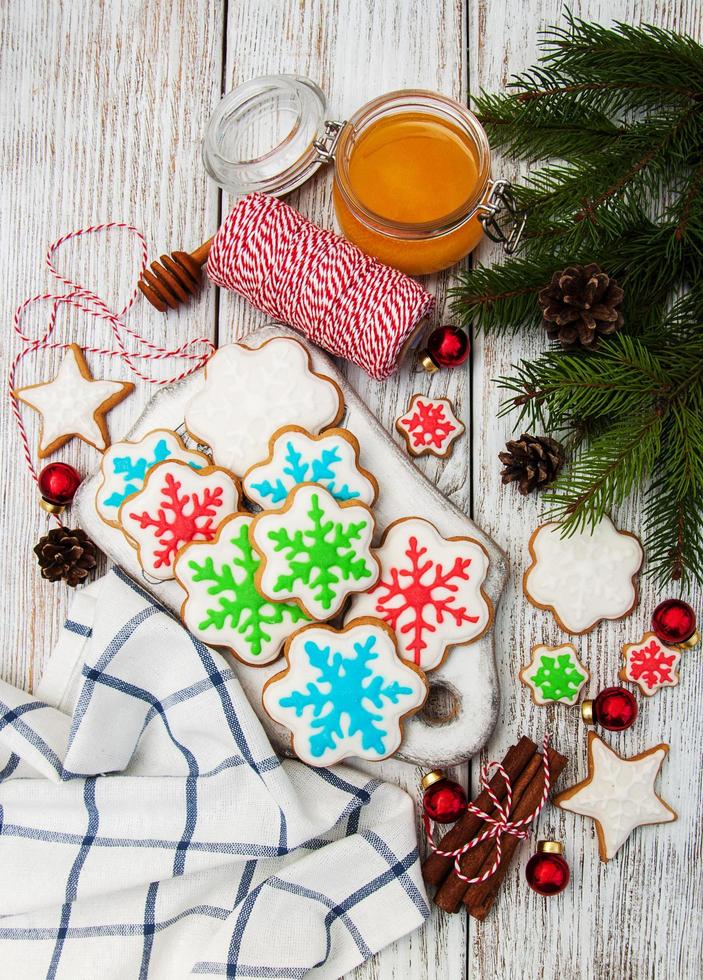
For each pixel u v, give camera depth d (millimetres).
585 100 736
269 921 730
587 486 702
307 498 720
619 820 750
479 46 786
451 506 755
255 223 738
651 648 757
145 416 773
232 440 751
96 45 803
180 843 745
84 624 773
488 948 759
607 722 741
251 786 748
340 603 728
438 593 736
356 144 738
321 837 759
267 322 789
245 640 736
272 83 774
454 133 733
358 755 736
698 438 696
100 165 801
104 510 756
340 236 765
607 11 781
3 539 798
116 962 742
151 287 767
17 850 749
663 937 759
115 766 759
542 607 756
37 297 799
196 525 738
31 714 761
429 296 731
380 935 741
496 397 775
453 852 734
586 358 715
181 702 749
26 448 795
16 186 804
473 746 745
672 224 712
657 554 729
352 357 749
